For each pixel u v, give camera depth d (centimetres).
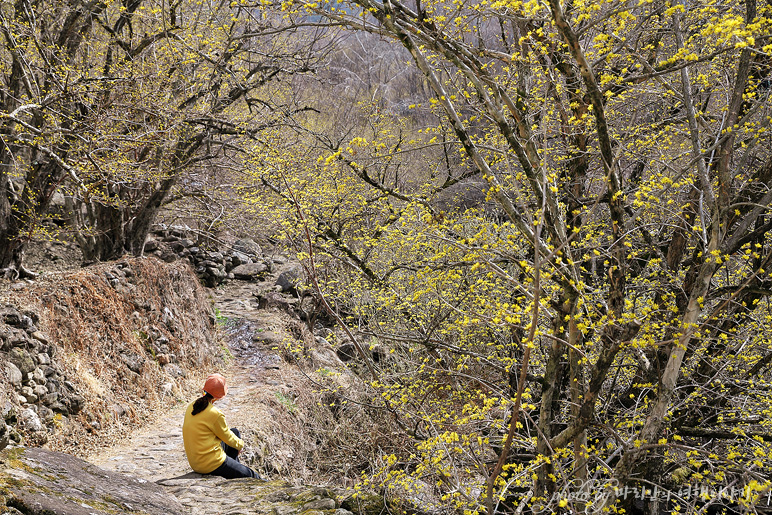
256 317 1543
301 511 517
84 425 819
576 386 445
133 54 1137
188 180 1397
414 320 677
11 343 750
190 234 1873
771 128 470
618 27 373
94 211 1302
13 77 1013
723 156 410
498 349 703
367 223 831
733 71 526
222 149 1246
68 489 408
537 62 481
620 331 403
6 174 1048
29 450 458
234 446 665
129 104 1000
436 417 586
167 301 1181
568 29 348
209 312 1386
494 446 587
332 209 773
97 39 1212
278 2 412
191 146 1207
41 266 1419
